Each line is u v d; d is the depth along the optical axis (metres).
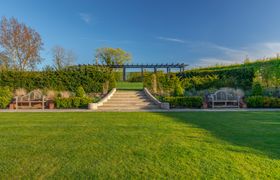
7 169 3.33
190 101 13.20
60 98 13.51
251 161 3.60
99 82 17.72
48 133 5.73
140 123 7.29
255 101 13.04
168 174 3.13
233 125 6.81
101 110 11.87
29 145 4.59
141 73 31.88
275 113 10.02
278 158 3.74
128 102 14.27
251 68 16.75
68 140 4.99
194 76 20.06
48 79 17.19
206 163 3.52
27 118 8.59
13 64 26.67
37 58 28.52
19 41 26.98
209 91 16.17
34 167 3.41
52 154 4.01
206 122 7.42
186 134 5.57
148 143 4.71
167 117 8.75
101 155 3.94
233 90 14.91
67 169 3.32
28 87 16.95
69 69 17.94
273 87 15.18
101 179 2.99
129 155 3.93
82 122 7.55
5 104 13.48
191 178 3.00
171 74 19.84
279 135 5.40
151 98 14.63
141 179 2.98
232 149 4.25
